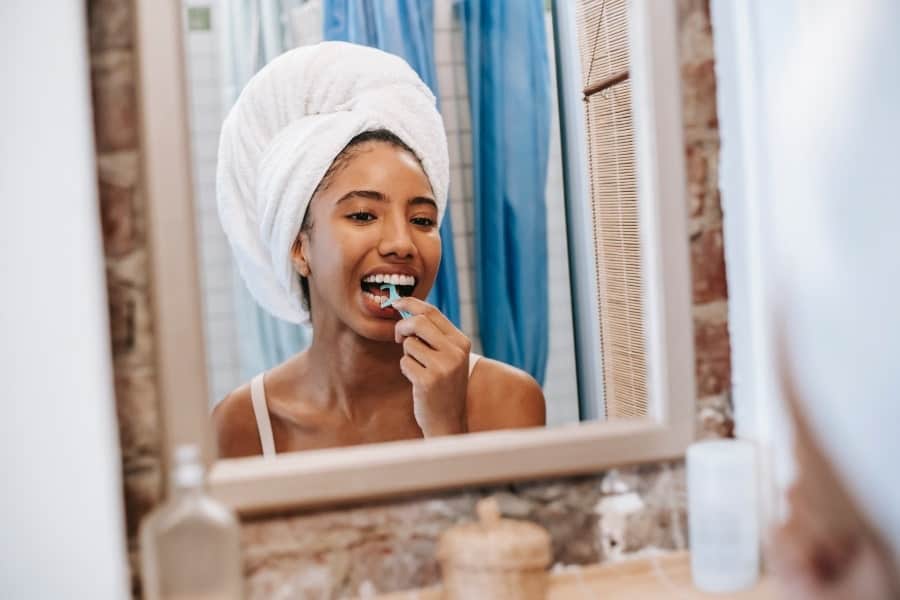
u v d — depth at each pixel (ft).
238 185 4.56
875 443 2.35
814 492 2.43
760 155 2.86
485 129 6.02
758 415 3.06
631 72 3.21
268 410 4.18
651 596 2.92
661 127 3.06
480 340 6.13
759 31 2.80
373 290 4.37
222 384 5.56
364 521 2.91
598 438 3.04
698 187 3.14
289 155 4.33
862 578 2.33
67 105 2.48
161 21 2.61
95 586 2.55
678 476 3.19
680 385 3.12
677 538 3.20
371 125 4.37
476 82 6.00
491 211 6.05
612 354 4.61
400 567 2.95
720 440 3.07
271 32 5.63
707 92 3.12
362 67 4.40
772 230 2.73
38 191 2.48
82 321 2.51
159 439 2.73
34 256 2.48
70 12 2.46
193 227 2.69
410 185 4.46
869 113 2.39
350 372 4.25
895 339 2.32
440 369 4.31
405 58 5.77
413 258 4.45
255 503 2.76
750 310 3.06
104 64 2.61
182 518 2.43
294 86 4.38
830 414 2.45
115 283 2.67
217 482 2.73
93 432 2.53
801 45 2.60
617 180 4.54
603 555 3.13
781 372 2.63
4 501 2.50
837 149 2.46
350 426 4.27
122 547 2.57
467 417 4.35
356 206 4.35
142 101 2.60
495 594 2.69
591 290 5.53
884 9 2.36
